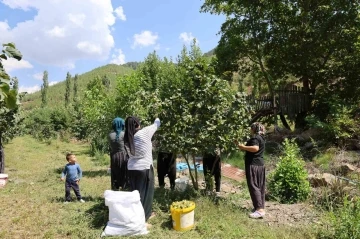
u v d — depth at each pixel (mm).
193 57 16859
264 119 19234
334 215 5605
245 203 7508
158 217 6059
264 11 17625
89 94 16359
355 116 14141
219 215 6184
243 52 18328
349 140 12430
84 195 8289
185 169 11188
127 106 12156
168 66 16859
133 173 5594
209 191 7453
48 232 5387
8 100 2500
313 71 17312
